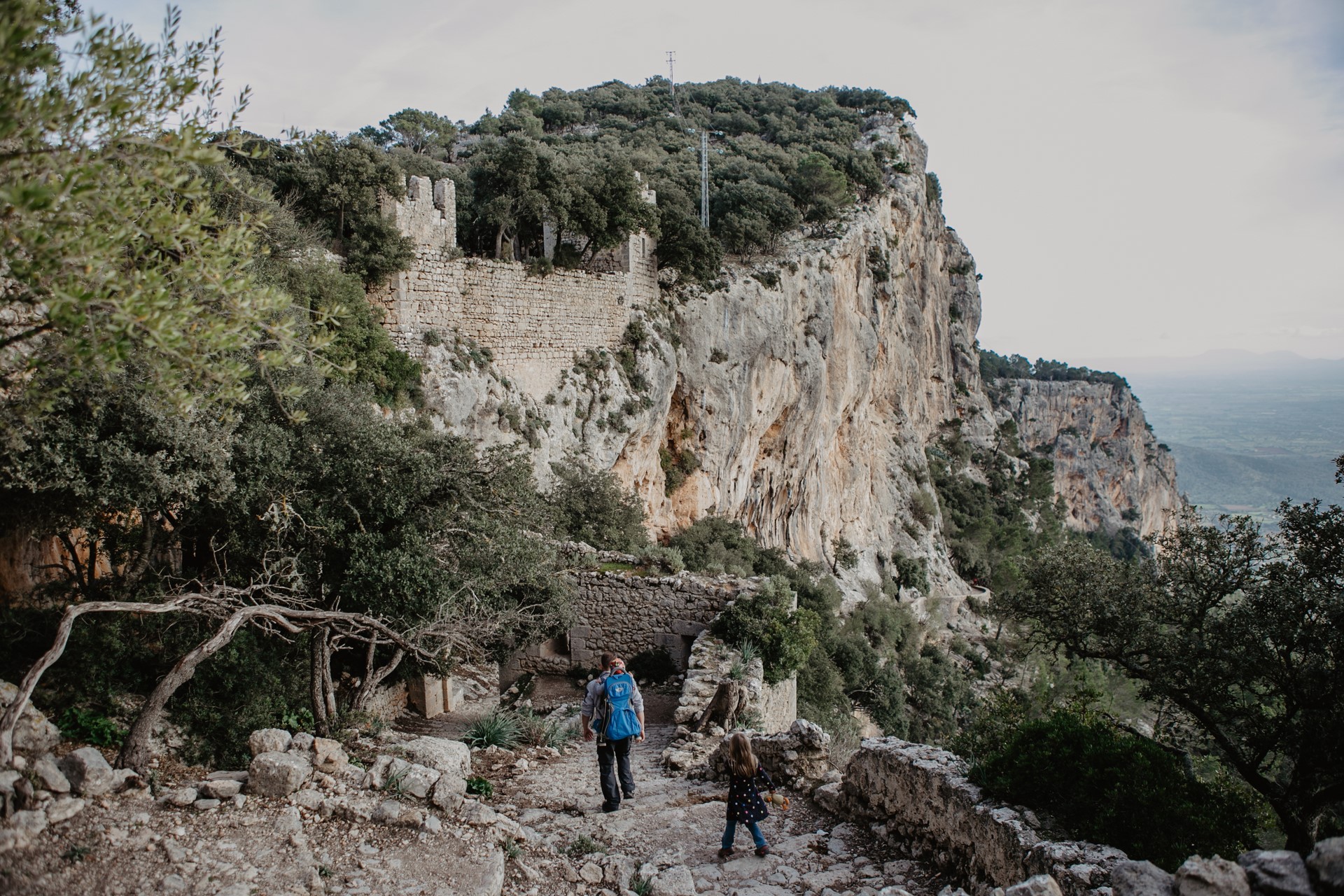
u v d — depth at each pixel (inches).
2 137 233.1
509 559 555.8
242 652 464.4
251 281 299.0
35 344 330.0
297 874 257.1
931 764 343.3
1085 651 566.3
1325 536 456.1
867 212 2519.7
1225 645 463.5
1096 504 5812.0
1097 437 6063.0
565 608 658.2
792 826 384.2
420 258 1099.3
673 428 1729.8
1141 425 6338.6
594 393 1397.6
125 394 388.5
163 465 401.7
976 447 4387.3
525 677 787.4
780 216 2089.1
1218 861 210.2
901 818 354.0
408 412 977.5
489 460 588.4
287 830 280.2
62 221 248.5
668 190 1732.3
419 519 534.0
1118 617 530.3
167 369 289.4
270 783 302.4
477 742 527.8
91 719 384.8
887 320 2851.9
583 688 760.3
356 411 553.3
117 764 315.9
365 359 931.3
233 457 456.4
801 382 2044.8
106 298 258.7
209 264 290.8
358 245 1012.5
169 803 283.4
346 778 322.7
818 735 440.8
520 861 291.6
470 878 269.3
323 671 458.0
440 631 486.9
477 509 562.6
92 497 383.2
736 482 1916.8
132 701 422.3
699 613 778.2
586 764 499.5
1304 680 436.5
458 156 2504.9
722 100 3860.7
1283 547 481.1
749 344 1811.0
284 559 455.2
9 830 243.1
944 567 3090.6
